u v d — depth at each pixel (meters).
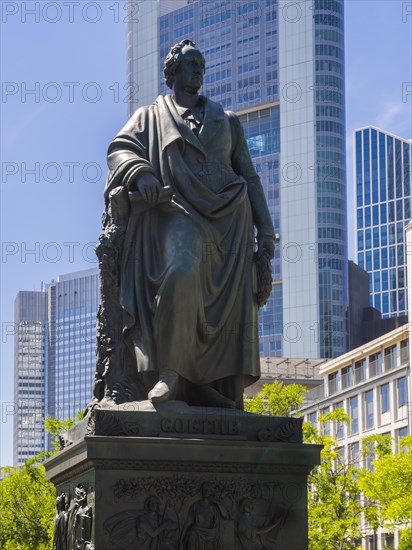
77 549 18.52
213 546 18.23
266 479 18.72
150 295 19.53
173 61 21.11
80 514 18.44
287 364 172.12
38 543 71.94
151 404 18.84
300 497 18.83
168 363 19.06
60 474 20.08
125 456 18.05
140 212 19.89
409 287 144.12
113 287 19.94
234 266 20.02
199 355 19.58
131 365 19.81
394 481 75.75
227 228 20.05
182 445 18.28
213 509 18.38
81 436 19.48
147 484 18.17
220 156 20.58
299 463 18.81
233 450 18.53
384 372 143.62
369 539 124.88
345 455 151.00
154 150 20.39
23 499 72.56
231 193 20.11
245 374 19.91
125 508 18.05
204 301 19.59
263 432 18.95
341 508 76.88
